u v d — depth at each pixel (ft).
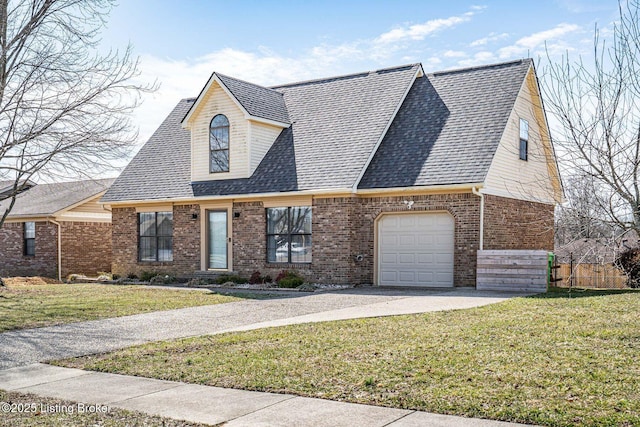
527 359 26.12
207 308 48.78
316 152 69.62
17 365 30.27
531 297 48.42
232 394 23.67
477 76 70.79
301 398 22.70
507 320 36.14
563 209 38.04
